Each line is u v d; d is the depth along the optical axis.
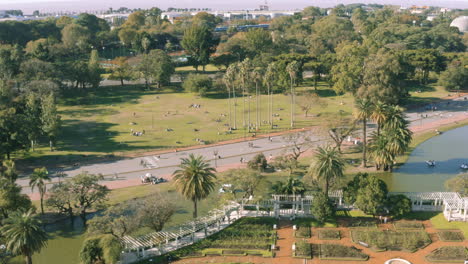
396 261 93.69
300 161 155.00
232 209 114.12
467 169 146.88
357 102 146.88
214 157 161.50
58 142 179.12
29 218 86.00
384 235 101.31
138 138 184.00
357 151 163.62
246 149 169.75
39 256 99.94
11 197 102.75
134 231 104.75
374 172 145.12
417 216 112.06
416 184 135.38
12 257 98.81
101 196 115.75
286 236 105.69
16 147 154.62
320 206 108.00
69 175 145.12
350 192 111.62
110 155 163.25
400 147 137.12
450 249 96.62
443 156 160.25
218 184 128.25
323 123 161.50
